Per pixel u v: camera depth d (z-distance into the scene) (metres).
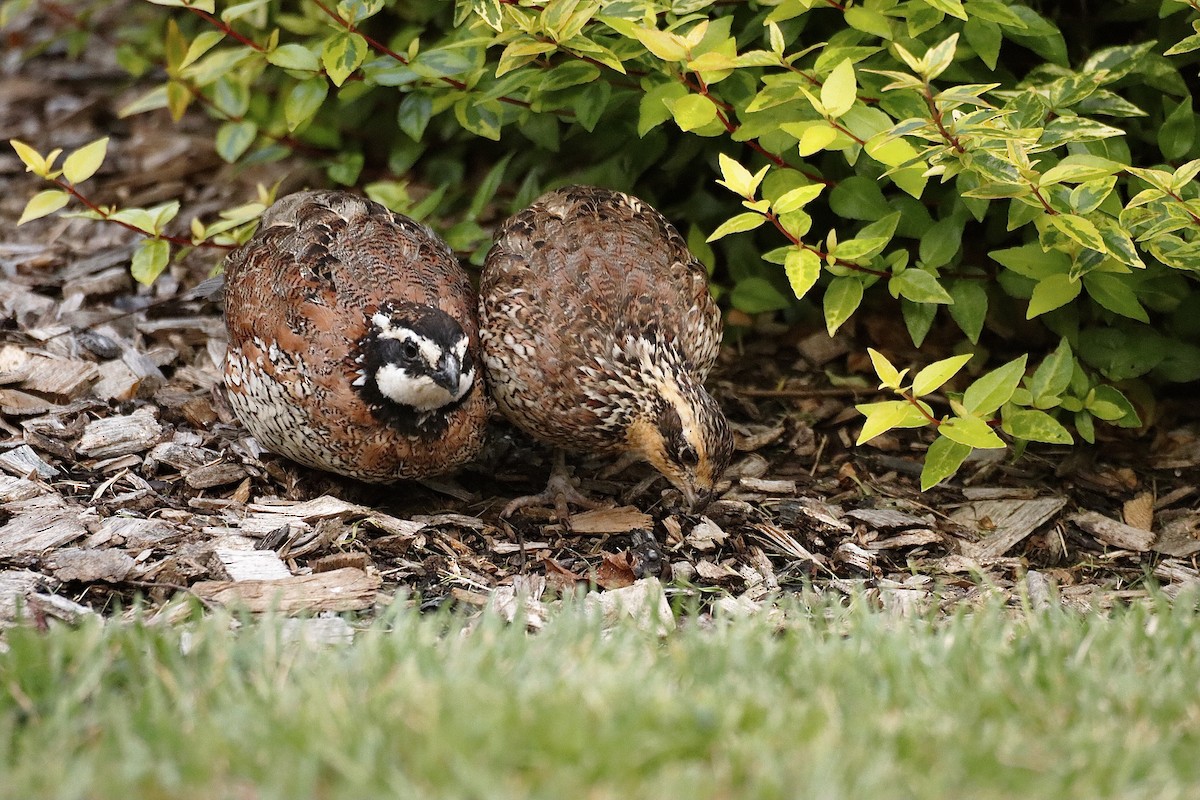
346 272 10.07
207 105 14.44
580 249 10.71
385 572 9.64
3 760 6.33
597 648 7.66
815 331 13.62
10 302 13.23
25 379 11.53
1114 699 7.18
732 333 13.62
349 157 13.62
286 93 14.51
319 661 7.45
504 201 14.56
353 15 10.95
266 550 9.66
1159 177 9.14
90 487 10.39
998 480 11.74
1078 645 7.99
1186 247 9.56
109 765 6.29
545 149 13.95
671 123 12.70
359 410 9.77
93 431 11.05
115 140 16.83
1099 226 9.59
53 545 9.38
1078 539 10.97
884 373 9.74
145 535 9.63
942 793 6.19
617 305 10.45
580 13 9.77
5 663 7.33
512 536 10.51
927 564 10.52
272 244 10.44
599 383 10.27
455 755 6.21
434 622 8.01
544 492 11.05
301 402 9.88
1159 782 6.44
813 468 11.91
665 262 10.91
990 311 12.94
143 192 15.65
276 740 6.42
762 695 7.00
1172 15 11.42
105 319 13.06
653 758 6.33
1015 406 10.83
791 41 11.26
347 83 13.08
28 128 17.06
